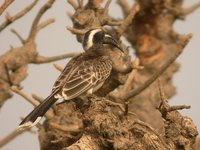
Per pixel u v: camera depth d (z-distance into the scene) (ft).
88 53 55.01
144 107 67.26
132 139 44.06
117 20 61.11
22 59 58.59
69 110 52.60
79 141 44.24
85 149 43.75
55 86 51.72
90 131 44.50
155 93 67.41
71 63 53.93
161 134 45.96
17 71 58.59
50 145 52.65
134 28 68.54
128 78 54.90
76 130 49.90
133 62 53.78
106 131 43.91
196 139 48.85
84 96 52.16
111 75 54.80
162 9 67.56
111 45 55.83
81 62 53.78
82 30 56.44
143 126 44.50
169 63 52.54
